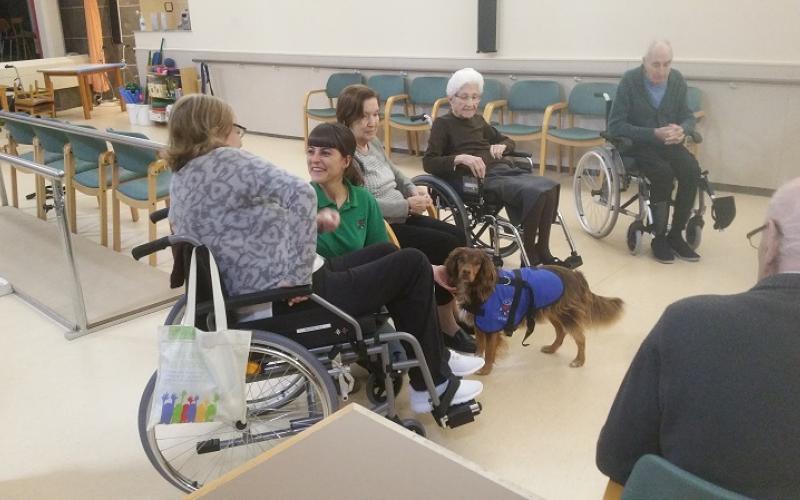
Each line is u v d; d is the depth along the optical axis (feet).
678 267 11.86
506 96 18.81
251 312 6.21
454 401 6.96
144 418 5.88
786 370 3.06
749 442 3.10
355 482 3.31
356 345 6.36
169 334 5.32
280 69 24.22
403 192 9.78
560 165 18.22
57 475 6.76
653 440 3.51
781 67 14.12
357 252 7.31
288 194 5.78
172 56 27.96
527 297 7.89
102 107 31.96
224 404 5.42
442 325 8.79
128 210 15.70
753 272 11.51
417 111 20.75
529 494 3.25
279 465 3.44
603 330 9.34
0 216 14.88
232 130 6.34
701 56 15.28
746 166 14.82
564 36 17.52
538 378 8.38
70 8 33.55
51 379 8.49
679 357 3.26
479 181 10.37
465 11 19.10
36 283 11.25
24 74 29.25
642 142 12.05
